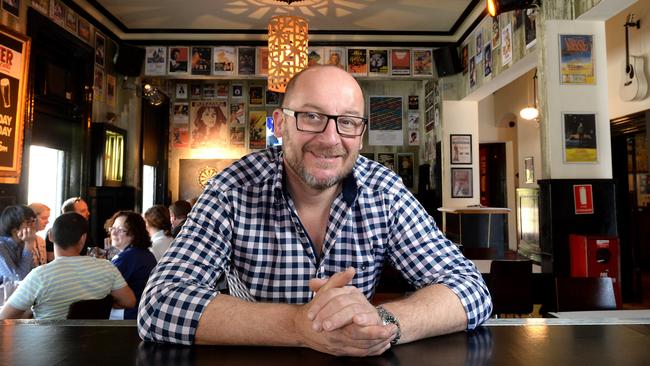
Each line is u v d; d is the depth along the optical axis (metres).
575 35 3.88
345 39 6.68
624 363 0.71
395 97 9.20
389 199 1.24
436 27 6.47
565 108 3.86
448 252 1.23
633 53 5.02
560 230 3.72
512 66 4.89
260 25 6.38
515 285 3.11
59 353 0.77
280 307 0.89
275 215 1.18
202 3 5.70
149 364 0.73
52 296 2.24
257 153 1.28
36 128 4.75
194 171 9.31
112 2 5.65
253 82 9.53
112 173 6.03
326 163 1.08
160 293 0.93
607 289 2.40
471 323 0.95
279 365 0.73
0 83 3.88
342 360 0.76
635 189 6.72
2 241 3.12
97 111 5.93
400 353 0.79
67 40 5.08
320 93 1.06
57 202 5.30
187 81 9.47
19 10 4.25
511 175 9.52
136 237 2.96
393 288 3.52
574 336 0.88
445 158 6.79
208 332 0.85
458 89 6.79
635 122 4.98
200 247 1.10
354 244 1.22
